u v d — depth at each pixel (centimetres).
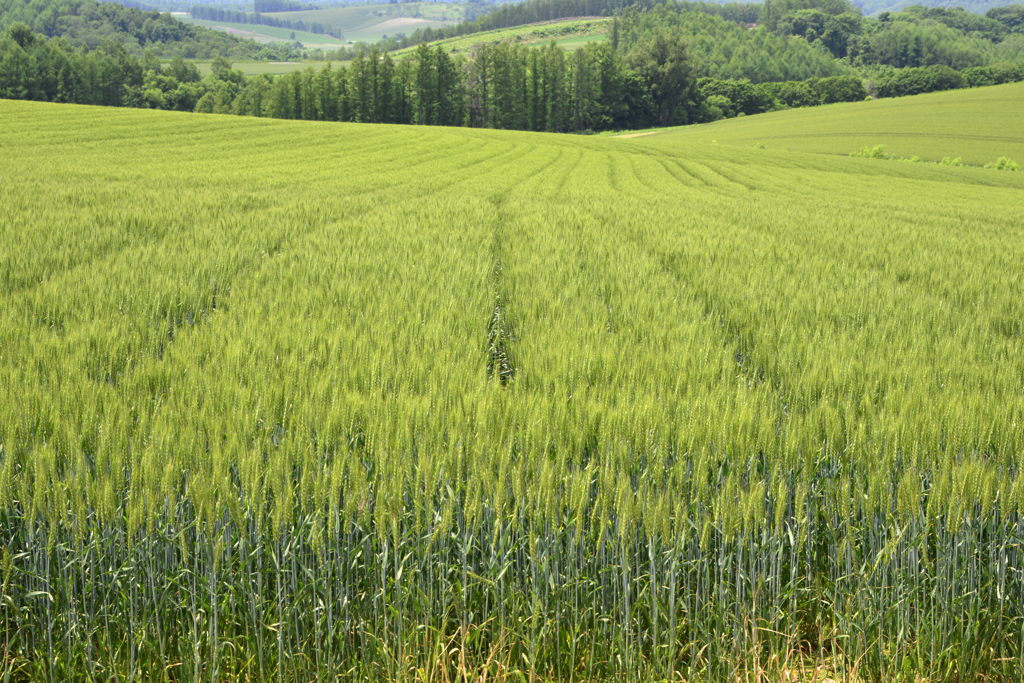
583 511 299
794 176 4356
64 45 13512
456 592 301
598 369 439
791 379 421
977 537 313
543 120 11381
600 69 11756
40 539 284
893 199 3177
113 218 1272
